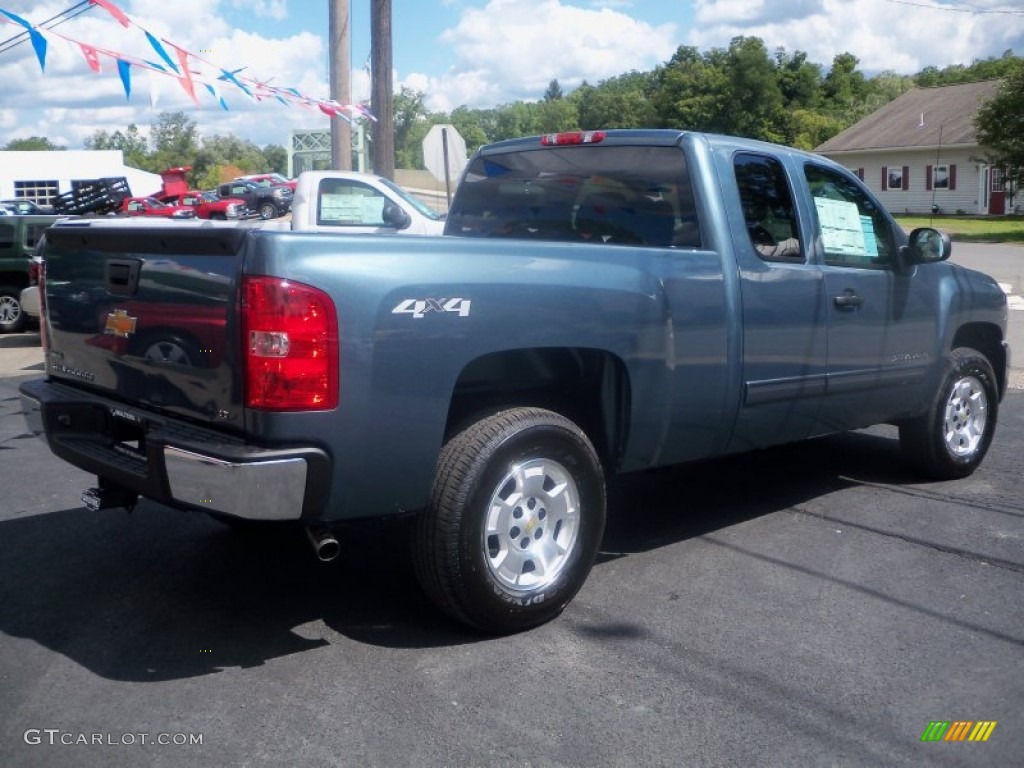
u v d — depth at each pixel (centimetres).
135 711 365
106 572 504
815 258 542
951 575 500
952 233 3700
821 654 412
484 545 407
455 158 1406
